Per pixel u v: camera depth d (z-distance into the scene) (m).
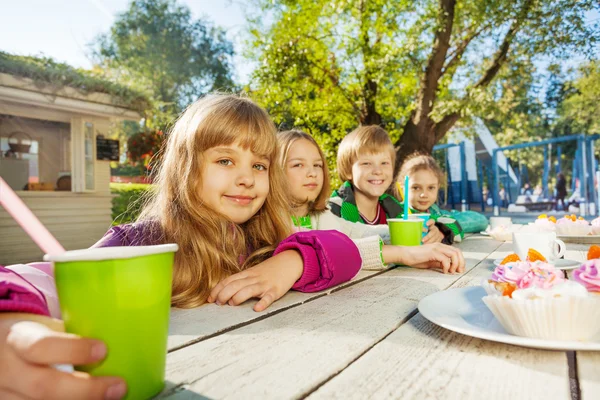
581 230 2.29
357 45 7.83
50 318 0.45
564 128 12.13
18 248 7.34
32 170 8.70
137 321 0.42
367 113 8.07
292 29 8.01
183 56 20.27
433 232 2.14
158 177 1.37
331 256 1.05
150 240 1.21
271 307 0.89
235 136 1.22
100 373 0.41
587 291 0.63
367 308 0.88
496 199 11.52
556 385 0.49
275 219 1.44
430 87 7.35
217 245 1.18
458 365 0.55
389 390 0.48
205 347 0.63
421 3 7.49
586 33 6.75
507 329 0.65
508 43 7.36
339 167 3.11
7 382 0.37
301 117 8.05
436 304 0.80
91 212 8.35
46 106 7.12
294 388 0.49
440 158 12.23
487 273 1.34
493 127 12.27
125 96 7.74
